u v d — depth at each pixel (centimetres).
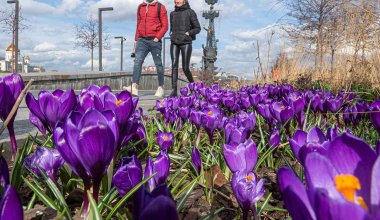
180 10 855
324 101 366
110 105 163
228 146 159
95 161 113
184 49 879
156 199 69
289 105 305
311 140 130
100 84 1864
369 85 661
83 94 174
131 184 137
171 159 276
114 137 114
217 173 227
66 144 120
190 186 183
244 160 157
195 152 216
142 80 2472
